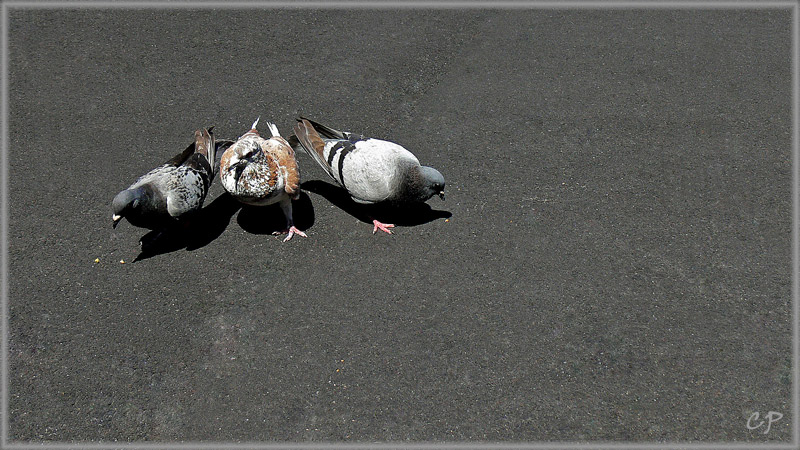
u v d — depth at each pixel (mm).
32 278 3590
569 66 4137
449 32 4254
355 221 3721
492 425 3391
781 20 4309
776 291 3578
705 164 3850
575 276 3605
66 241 3662
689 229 3699
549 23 4301
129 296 3564
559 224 3709
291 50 4168
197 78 4070
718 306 3555
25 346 3482
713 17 4328
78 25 4223
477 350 3484
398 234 3689
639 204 3754
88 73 4070
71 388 3432
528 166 3844
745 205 3752
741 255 3646
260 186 3600
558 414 3404
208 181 3689
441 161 3855
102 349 3484
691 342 3496
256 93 4031
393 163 3652
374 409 3408
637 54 4180
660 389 3432
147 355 3477
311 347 3488
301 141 3785
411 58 4148
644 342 3496
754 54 4180
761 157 3869
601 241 3672
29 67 4074
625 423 3393
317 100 4016
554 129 3943
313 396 3424
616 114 3986
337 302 3561
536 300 3564
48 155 3846
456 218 3723
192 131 3926
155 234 3686
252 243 3668
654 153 3881
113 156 3852
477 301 3562
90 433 3381
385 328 3518
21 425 3385
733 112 3992
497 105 4012
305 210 3744
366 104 4008
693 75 4105
